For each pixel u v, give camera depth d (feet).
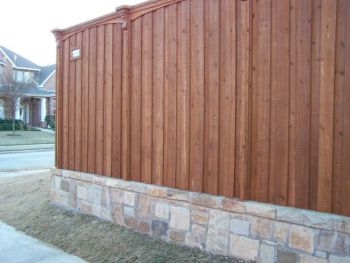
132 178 17.31
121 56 17.83
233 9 13.38
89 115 19.72
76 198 20.20
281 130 12.21
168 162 15.71
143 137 16.79
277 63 12.26
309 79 11.55
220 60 13.82
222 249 13.57
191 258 13.82
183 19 15.03
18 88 97.60
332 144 11.09
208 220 14.02
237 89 13.32
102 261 14.84
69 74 21.18
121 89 17.85
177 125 15.34
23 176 32.96
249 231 12.80
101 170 18.98
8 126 100.17
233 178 13.43
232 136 13.43
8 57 116.98
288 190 12.07
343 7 10.82
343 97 10.88
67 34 21.22
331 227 10.91
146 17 16.58
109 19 18.31
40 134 97.81
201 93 14.44
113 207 17.92
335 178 11.06
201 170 14.47
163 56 15.87
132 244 15.65
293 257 11.71
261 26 12.64
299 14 11.72
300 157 11.78
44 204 22.13
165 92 15.80
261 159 12.73
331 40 11.05
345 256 10.66
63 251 16.25
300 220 11.55
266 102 12.57
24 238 17.98
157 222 15.85
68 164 21.17
